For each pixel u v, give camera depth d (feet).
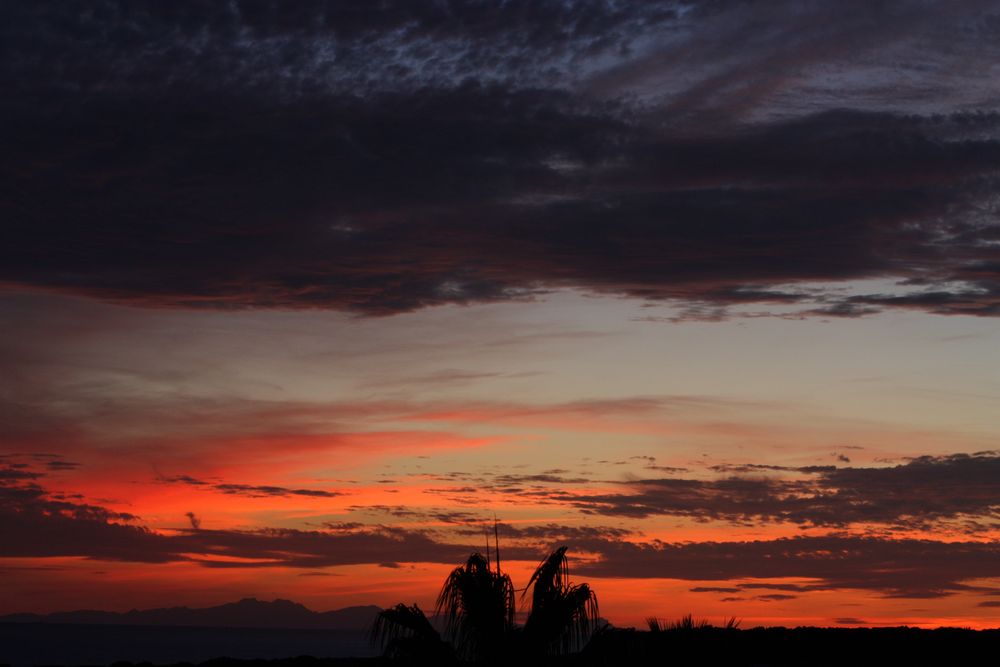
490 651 53.72
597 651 53.01
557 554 55.31
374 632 53.72
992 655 95.91
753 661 53.72
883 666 88.43
